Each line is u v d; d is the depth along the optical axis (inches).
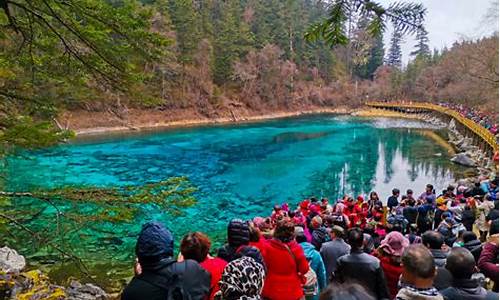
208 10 2327.8
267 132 1632.6
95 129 1475.1
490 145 929.5
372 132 1615.4
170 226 523.5
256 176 860.6
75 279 294.0
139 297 84.7
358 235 118.2
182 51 1959.9
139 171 879.1
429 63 2682.1
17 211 223.5
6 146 203.9
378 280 115.2
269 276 142.5
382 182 830.5
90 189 194.1
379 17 71.2
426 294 84.9
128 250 399.5
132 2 165.6
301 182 819.4
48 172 795.4
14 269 243.0
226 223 552.4
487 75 1175.6
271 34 2554.1
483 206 354.9
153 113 1822.1
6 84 182.2
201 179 825.5
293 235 146.3
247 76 2233.0
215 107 2098.9
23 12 166.9
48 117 195.6
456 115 1542.8
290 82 2559.1
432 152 1163.3
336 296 88.5
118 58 171.2
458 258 102.1
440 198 416.2
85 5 155.4
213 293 114.5
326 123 1982.0
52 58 171.2
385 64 3186.5
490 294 100.8
